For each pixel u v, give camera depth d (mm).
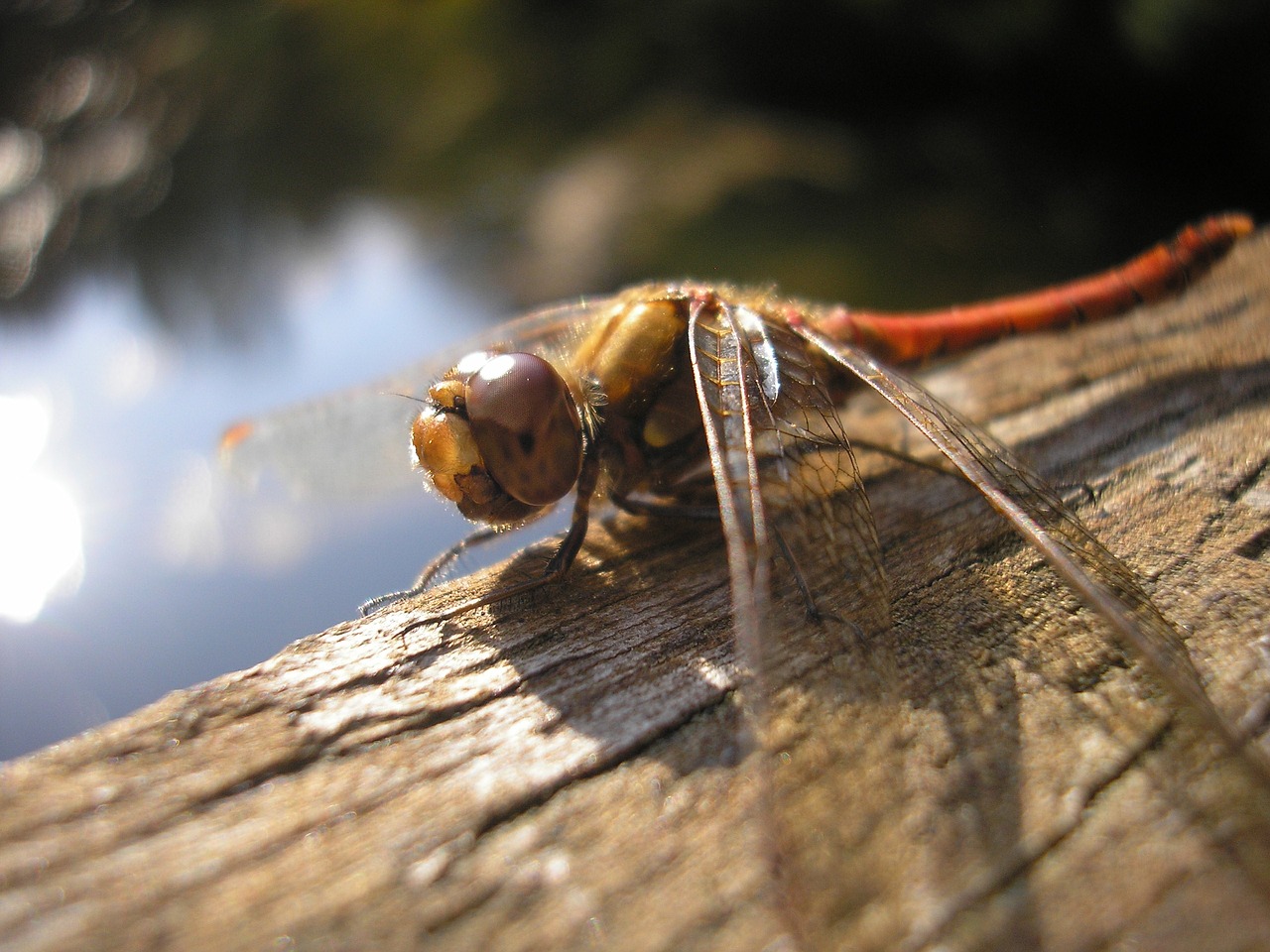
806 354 51
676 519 52
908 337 58
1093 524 50
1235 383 55
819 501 48
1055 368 58
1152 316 61
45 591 100
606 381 52
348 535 101
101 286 201
